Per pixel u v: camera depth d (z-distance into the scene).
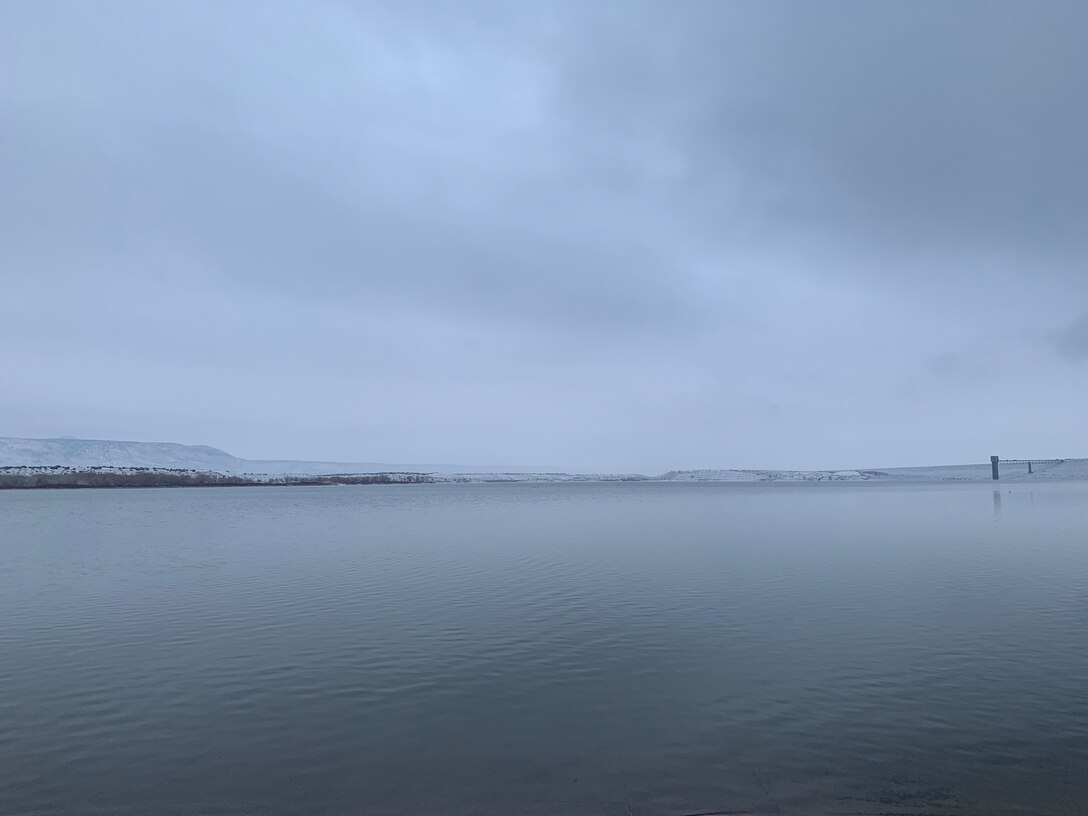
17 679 15.27
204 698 13.98
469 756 11.12
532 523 59.56
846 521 58.09
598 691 14.09
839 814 9.24
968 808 9.38
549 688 14.32
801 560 33.28
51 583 27.80
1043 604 22.14
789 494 135.25
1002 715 12.55
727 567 31.09
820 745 11.35
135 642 18.38
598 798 9.74
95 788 10.22
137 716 13.04
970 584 25.92
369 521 63.56
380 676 15.27
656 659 16.30
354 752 11.34
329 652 17.23
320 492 175.62
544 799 9.73
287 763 10.98
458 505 98.56
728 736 11.75
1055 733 11.74
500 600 23.59
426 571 30.53
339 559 35.00
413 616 21.17
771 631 18.88
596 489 199.62
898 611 21.25
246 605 23.05
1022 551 36.03
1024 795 9.70
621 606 22.41
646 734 11.88
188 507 93.81
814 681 14.53
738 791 9.88
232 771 10.73
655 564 32.28
